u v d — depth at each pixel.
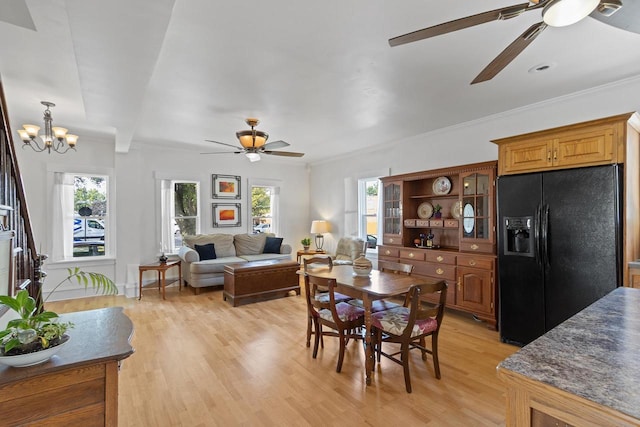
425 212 4.87
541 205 2.93
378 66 2.67
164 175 5.82
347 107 3.66
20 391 1.16
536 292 2.98
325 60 2.54
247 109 3.70
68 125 4.40
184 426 1.99
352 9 1.92
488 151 4.11
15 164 2.23
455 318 4.05
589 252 2.67
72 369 1.23
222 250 6.05
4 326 1.68
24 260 2.41
